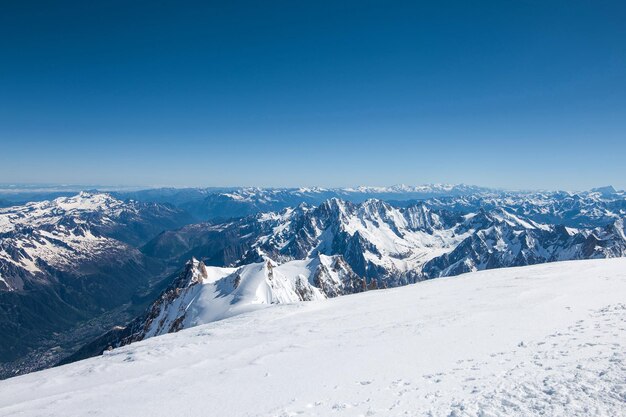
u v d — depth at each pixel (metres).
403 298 56.34
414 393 20.31
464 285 62.72
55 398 25.72
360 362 26.81
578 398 17.41
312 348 32.62
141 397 24.12
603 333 27.50
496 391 19.31
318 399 20.88
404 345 30.06
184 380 26.97
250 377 26.02
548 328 31.08
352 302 58.62
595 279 53.09
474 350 27.11
